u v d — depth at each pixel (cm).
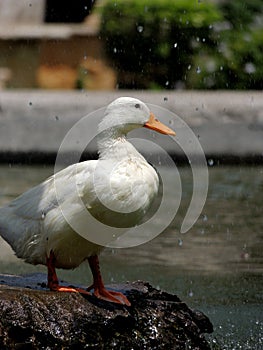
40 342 632
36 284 723
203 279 921
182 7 2008
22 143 1546
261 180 1406
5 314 630
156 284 897
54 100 1571
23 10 2158
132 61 2042
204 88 2028
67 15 2516
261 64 2042
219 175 1448
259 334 756
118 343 657
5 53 2019
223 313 812
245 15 2100
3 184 1327
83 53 2045
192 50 2020
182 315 702
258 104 1584
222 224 1127
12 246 716
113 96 1598
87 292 688
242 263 977
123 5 2019
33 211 692
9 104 1562
